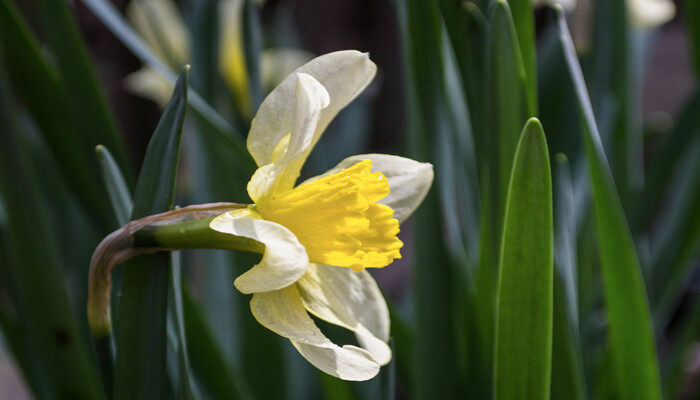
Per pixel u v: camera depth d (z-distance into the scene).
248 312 0.56
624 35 0.56
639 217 0.56
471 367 0.48
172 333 0.43
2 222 0.46
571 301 0.45
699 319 0.59
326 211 0.38
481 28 0.45
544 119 0.51
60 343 0.44
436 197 0.46
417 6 0.44
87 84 0.46
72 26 0.46
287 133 0.38
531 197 0.39
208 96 0.59
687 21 0.58
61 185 0.57
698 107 0.54
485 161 0.43
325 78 0.38
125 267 0.37
